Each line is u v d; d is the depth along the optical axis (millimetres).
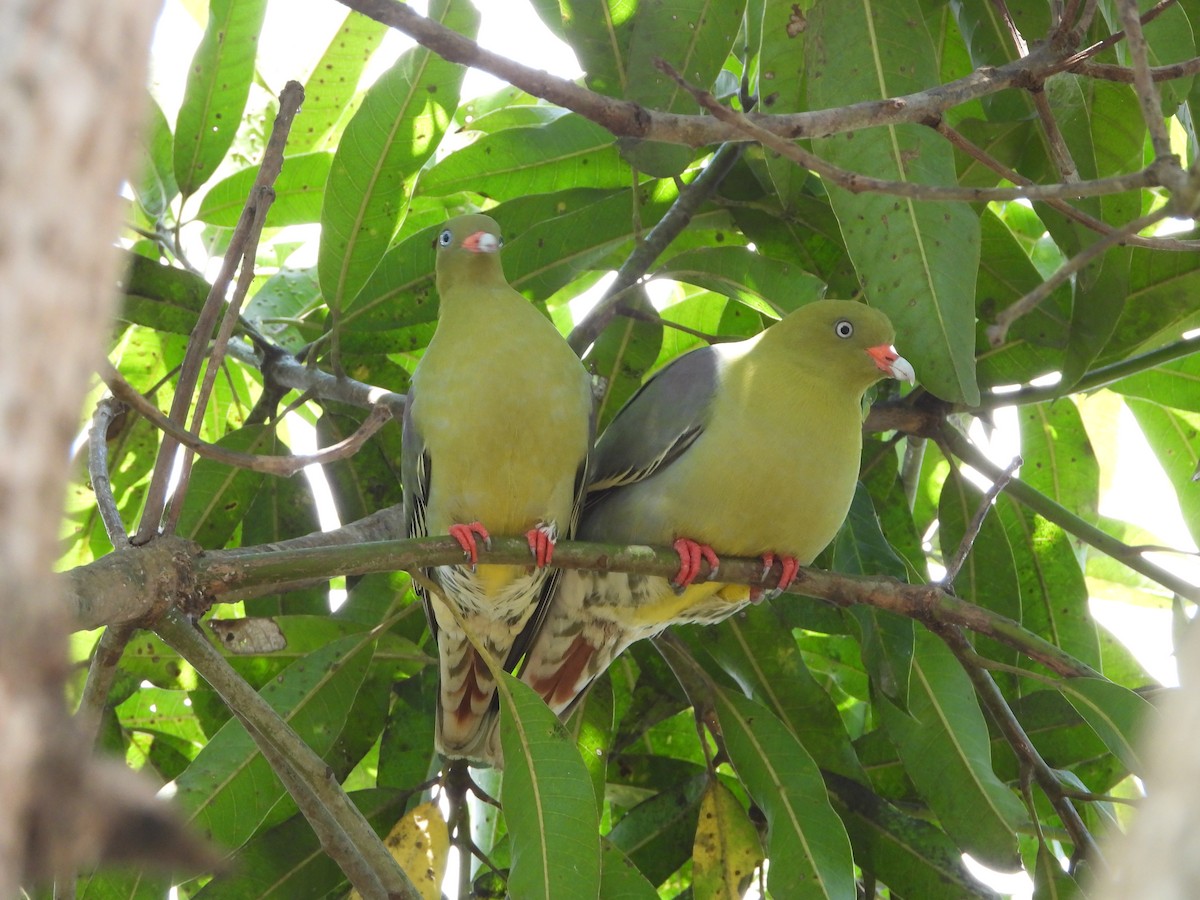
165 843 1829
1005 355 9594
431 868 8219
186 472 6105
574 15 9070
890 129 7754
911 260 7688
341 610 9297
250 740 7906
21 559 1717
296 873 8594
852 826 9125
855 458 8453
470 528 7605
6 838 1713
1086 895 7844
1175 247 6281
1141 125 8586
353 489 9953
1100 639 11000
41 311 1739
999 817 8477
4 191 1731
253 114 11594
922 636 8883
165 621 5910
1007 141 9367
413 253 9703
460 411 8000
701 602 8609
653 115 6051
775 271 9484
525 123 11086
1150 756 1975
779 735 8648
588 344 9289
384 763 9625
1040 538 10336
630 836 9391
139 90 1882
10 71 1753
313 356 9719
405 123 9117
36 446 1731
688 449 8352
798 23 8312
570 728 9289
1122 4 4887
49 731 1749
